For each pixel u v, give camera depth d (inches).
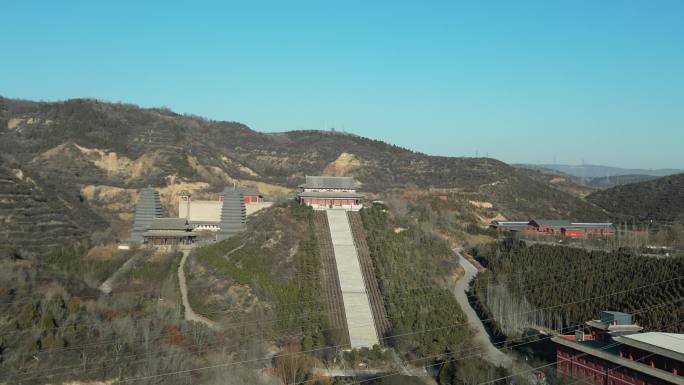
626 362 3698.3
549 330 5172.2
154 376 3634.4
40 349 3629.4
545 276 6033.5
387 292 5940.0
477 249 7632.9
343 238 7185.0
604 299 5280.5
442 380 4180.6
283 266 6289.4
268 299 5595.5
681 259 5556.1
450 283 6496.1
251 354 4303.6
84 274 5984.3
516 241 7573.8
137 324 4202.8
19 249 6235.2
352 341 5167.3
